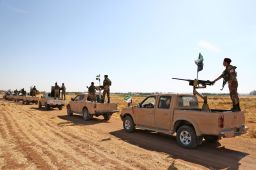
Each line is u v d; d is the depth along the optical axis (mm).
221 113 8172
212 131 8273
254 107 33781
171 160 7500
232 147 9328
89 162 7082
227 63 9234
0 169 6359
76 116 19125
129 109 11961
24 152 7949
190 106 10219
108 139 10320
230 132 8375
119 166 6793
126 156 7793
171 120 9789
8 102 38281
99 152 8172
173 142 10023
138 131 12406
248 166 7059
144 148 8953
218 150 8852
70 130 12297
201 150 8812
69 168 6531
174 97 9859
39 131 11766
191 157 7887
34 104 34000
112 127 13711
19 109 24484
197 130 8664
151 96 10953
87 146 8938
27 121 15250
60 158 7383
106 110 16406
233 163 7316
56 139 10023
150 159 7539
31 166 6621
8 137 10164
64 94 25859
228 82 9273
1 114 19016
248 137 11328
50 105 24297
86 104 16688
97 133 11672
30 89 35250
